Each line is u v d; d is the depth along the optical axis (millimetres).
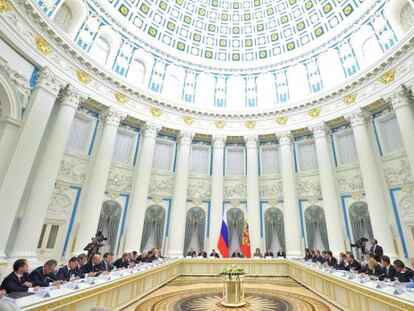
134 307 6191
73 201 12438
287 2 18453
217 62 19031
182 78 18156
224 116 17422
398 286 4617
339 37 15812
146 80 16547
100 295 4922
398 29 12680
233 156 17734
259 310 6098
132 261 9102
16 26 9211
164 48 17703
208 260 11984
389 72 12250
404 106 11398
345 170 14430
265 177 16750
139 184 14477
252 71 18875
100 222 13594
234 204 16359
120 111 14453
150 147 15352
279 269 12055
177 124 16672
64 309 3789
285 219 14836
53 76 10828
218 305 6520
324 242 14305
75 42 12797
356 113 13602
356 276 6000
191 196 16328
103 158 13242
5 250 9141
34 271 5168
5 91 9070
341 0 15859
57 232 11680
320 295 7578
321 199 14898
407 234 11281
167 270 9906
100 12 14562
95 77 13438
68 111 11773
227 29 19812
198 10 19188
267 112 16906
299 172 16047
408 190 11578
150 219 15195
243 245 12875
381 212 11766
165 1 17891
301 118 16109
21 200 9953
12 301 2826
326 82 16000
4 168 8812
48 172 10617
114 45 15320
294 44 18531
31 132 9586
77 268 6391
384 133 13289
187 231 15734
